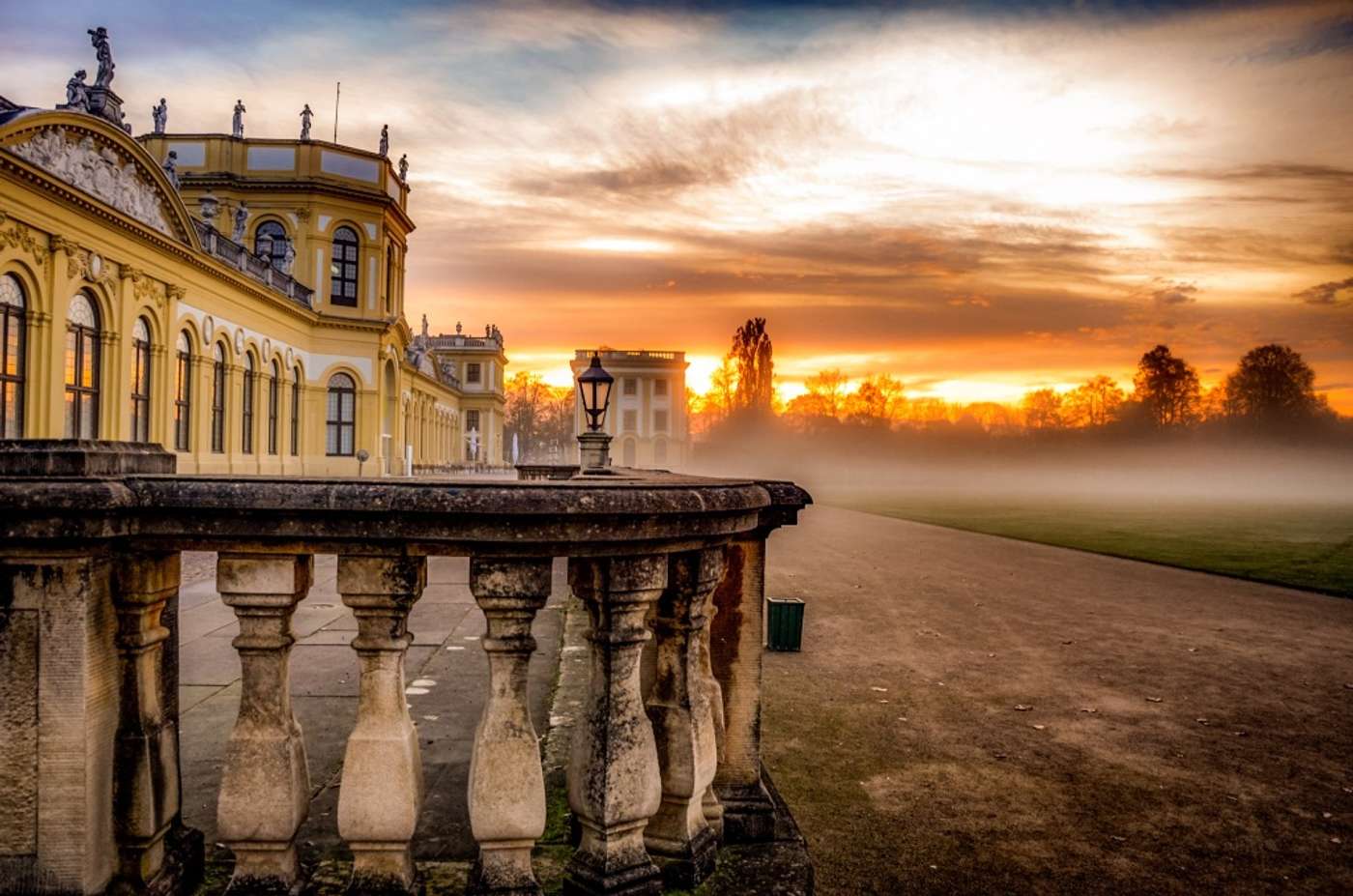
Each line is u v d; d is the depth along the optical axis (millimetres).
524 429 152750
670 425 112938
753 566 3600
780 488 3633
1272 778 6988
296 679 7352
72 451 2500
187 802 4387
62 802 2434
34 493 2311
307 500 2453
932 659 11250
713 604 3488
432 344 93688
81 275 22531
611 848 2775
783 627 11625
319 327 42719
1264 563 23516
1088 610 15516
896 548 26438
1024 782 6770
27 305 20672
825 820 5918
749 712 3564
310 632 9602
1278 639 13141
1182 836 5785
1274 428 109438
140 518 2508
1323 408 114000
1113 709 8984
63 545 2393
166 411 27328
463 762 5105
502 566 2586
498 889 2660
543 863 3121
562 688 6750
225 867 3049
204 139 42875
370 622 2617
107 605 2543
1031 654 11672
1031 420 138500
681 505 2688
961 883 4988
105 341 23922
